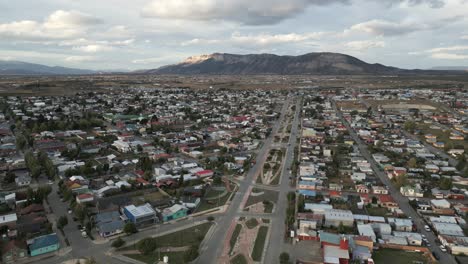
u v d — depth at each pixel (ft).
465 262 257.34
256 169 479.00
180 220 321.52
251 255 264.52
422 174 458.50
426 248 274.98
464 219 329.93
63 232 292.61
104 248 270.05
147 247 256.52
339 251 261.24
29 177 406.62
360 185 409.69
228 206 354.95
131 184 397.80
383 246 281.33
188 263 250.57
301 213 329.52
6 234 286.05
